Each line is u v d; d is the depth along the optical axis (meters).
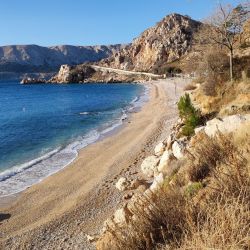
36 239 15.49
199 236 4.16
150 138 32.94
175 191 6.17
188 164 9.21
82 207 18.39
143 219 5.36
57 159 29.48
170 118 43.72
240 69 33.62
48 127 48.16
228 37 36.81
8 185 23.20
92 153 30.50
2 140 39.41
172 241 4.84
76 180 23.19
